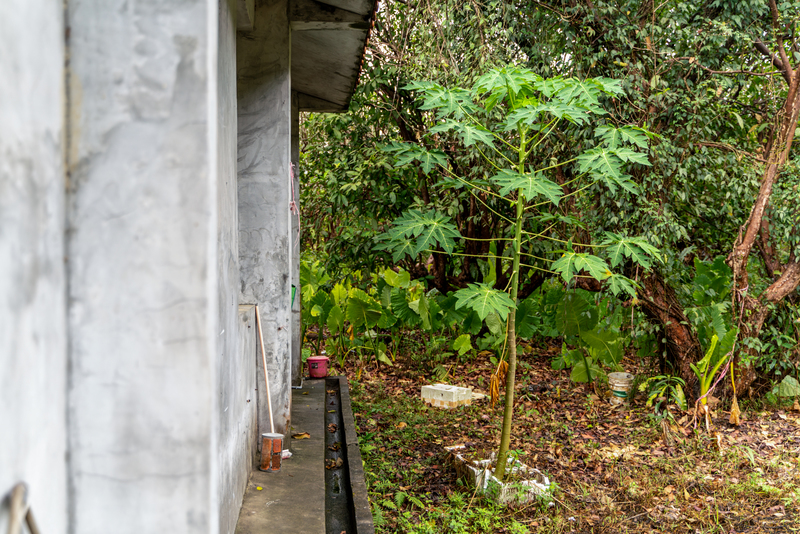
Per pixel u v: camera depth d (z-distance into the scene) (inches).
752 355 257.0
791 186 255.4
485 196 297.1
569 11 246.4
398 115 292.7
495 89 162.4
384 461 197.0
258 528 106.8
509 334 172.2
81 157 58.9
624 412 259.3
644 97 243.4
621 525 158.4
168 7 58.9
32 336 49.4
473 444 219.1
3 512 43.0
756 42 264.2
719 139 280.5
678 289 268.5
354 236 327.0
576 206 261.4
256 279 148.5
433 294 364.5
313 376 262.1
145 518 60.1
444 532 150.1
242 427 118.5
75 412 59.3
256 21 145.6
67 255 58.9
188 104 59.5
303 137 343.6
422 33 247.9
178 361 60.1
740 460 203.8
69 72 58.6
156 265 59.7
